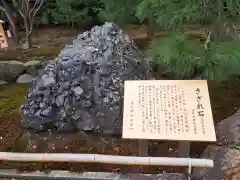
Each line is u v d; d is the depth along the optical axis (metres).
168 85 3.19
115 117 3.60
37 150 3.54
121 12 4.55
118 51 3.87
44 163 3.32
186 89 3.14
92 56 3.77
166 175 3.09
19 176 3.21
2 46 4.60
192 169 3.08
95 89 3.64
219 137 3.36
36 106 3.74
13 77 4.61
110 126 3.63
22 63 4.57
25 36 5.16
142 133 2.84
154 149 3.43
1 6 4.91
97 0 4.96
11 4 5.15
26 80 4.59
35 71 4.60
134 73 3.88
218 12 3.21
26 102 3.87
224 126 3.47
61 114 3.68
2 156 2.99
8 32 4.99
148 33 4.82
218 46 3.22
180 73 3.50
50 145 3.59
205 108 2.98
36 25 5.32
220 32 3.52
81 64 3.70
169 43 3.30
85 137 3.67
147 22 4.83
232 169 3.04
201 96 3.08
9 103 4.22
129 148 3.48
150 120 2.92
